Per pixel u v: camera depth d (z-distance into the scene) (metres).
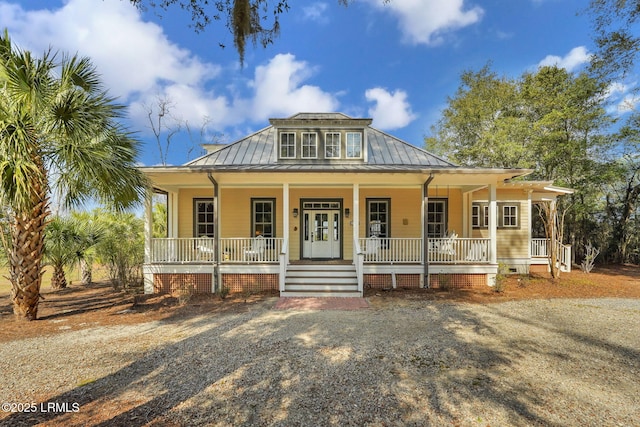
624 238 17.86
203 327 6.45
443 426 3.08
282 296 9.17
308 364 4.55
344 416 3.25
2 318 7.25
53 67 6.23
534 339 5.56
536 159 18.89
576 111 16.89
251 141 13.38
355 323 6.62
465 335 5.79
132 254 11.06
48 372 4.33
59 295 10.30
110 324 6.73
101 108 6.54
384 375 4.19
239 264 10.09
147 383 4.00
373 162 12.53
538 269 13.81
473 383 3.96
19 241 6.93
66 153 6.00
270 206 12.70
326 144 12.39
